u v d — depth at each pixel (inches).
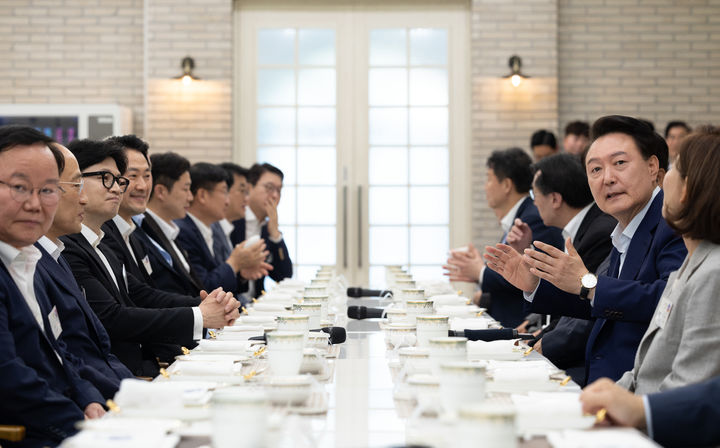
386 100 345.4
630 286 108.9
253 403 58.2
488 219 338.3
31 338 96.1
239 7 343.6
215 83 338.6
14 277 101.4
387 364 105.3
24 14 350.3
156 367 143.6
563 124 351.6
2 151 97.2
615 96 351.9
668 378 82.9
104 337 119.1
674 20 350.9
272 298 174.7
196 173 217.0
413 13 343.0
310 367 94.0
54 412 89.7
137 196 158.7
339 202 346.6
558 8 352.2
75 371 104.0
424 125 344.8
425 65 343.9
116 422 66.6
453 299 169.2
